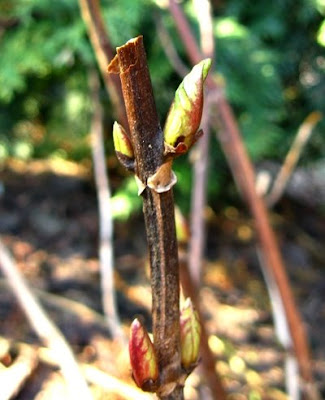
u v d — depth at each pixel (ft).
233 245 1.31
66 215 1.27
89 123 1.35
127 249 1.21
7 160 1.50
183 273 0.53
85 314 0.94
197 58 0.65
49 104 1.41
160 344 0.30
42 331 0.67
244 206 1.45
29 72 1.32
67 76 1.32
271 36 1.29
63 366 0.65
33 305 0.69
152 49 1.19
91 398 0.63
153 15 1.06
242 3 1.25
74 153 1.46
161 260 0.29
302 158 1.44
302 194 1.59
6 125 1.39
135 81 0.25
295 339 0.64
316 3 1.21
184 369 0.30
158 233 0.28
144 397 0.67
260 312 1.09
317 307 1.15
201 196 0.67
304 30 1.29
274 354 0.97
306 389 0.65
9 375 0.73
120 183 1.37
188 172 1.22
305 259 1.32
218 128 0.71
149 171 0.27
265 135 1.20
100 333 0.90
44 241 1.18
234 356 0.94
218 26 1.15
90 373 0.71
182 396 0.31
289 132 1.36
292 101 1.36
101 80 1.29
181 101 0.25
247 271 1.23
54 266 1.09
